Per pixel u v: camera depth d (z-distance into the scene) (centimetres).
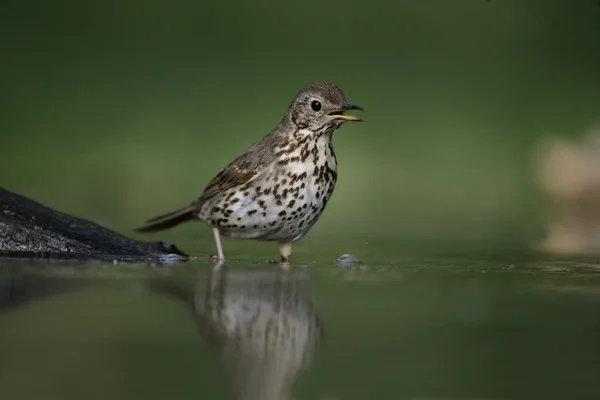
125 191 1889
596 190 2020
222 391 515
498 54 2720
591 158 2131
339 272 953
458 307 741
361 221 1648
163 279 858
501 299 783
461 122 2473
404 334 645
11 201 1079
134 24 2730
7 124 2366
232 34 2723
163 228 1227
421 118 2481
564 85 2656
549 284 870
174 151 2283
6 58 2578
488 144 2405
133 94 2491
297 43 2709
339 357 586
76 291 784
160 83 2534
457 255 1152
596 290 839
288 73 2595
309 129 1059
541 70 2700
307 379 538
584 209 1933
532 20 2819
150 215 1600
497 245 1288
